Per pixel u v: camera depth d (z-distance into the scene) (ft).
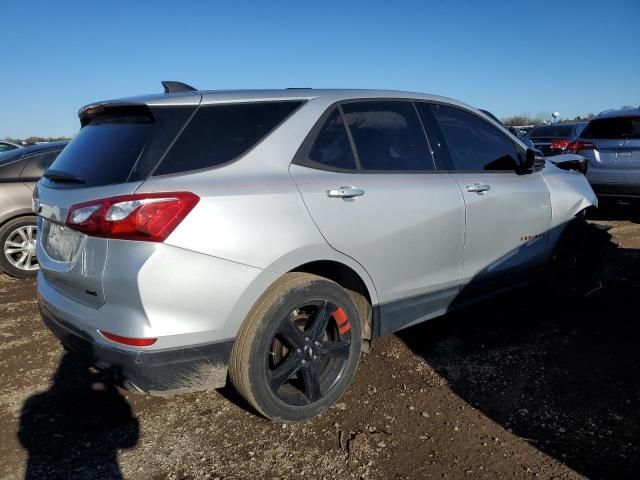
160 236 7.32
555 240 13.99
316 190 8.88
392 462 8.17
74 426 9.18
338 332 9.51
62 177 8.69
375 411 9.55
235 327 8.09
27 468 8.07
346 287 10.10
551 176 14.15
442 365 11.31
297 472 7.97
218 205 7.76
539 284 15.85
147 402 9.96
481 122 12.72
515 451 8.40
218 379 8.23
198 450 8.50
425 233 10.48
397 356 11.73
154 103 8.23
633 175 24.84
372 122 10.38
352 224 9.23
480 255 11.91
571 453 8.33
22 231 17.58
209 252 7.65
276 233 8.25
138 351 7.42
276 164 8.75
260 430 9.02
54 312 8.62
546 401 9.86
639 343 12.36
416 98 11.43
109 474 7.95
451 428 9.02
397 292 10.36
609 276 17.53
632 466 7.99
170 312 7.47
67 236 8.36
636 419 9.22
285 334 8.71
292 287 8.57
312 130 9.36
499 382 10.59
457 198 11.10
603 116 26.20
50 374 11.00
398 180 10.21
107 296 7.53
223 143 8.41
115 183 7.70
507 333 13.01
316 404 9.18
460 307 12.06
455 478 7.81
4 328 13.41
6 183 17.28
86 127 9.71
